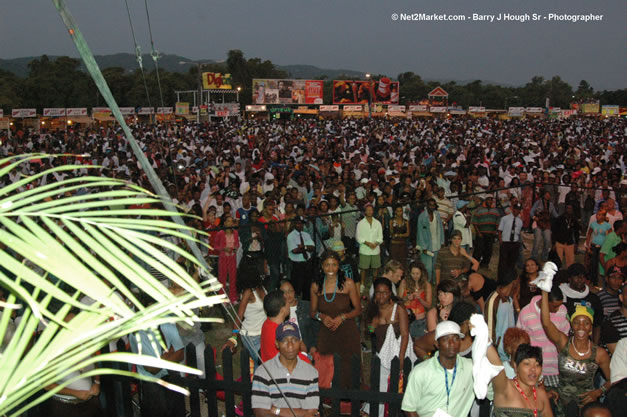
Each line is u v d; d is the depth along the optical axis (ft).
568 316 19.26
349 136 129.29
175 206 5.11
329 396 14.67
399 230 33.94
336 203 34.94
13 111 179.73
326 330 20.45
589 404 13.21
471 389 13.84
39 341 4.58
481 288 22.90
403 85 547.90
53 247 4.43
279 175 52.44
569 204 36.52
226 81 293.02
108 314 4.68
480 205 38.73
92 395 14.60
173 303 4.75
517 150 95.04
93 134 128.98
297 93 323.98
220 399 20.54
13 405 4.32
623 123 273.33
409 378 13.98
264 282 26.18
